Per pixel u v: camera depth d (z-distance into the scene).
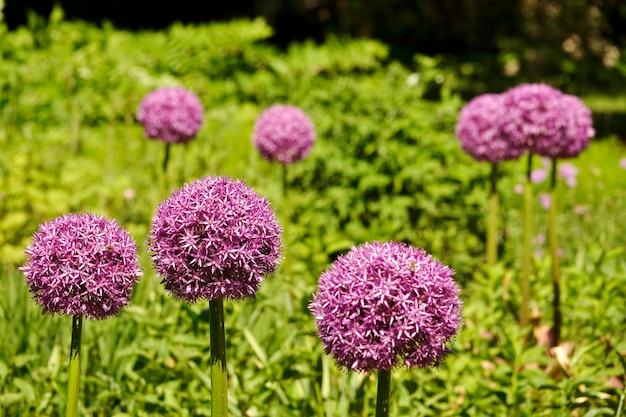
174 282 2.86
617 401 3.88
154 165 7.71
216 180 2.87
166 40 10.99
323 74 10.45
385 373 2.93
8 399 3.91
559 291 4.83
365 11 19.95
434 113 7.52
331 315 2.78
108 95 8.69
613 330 4.80
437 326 2.75
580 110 4.91
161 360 4.02
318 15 21.09
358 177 7.10
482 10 19.17
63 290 2.83
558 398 3.96
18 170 6.68
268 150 5.76
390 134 7.08
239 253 2.77
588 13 18.92
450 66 16.47
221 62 11.04
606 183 9.07
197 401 3.85
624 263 5.23
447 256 7.05
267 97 9.95
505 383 3.93
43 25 10.23
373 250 2.82
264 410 3.93
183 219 2.76
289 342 4.31
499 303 4.73
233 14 21.62
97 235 2.84
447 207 7.19
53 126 8.77
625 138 12.85
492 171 5.80
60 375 4.08
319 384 4.18
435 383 4.20
